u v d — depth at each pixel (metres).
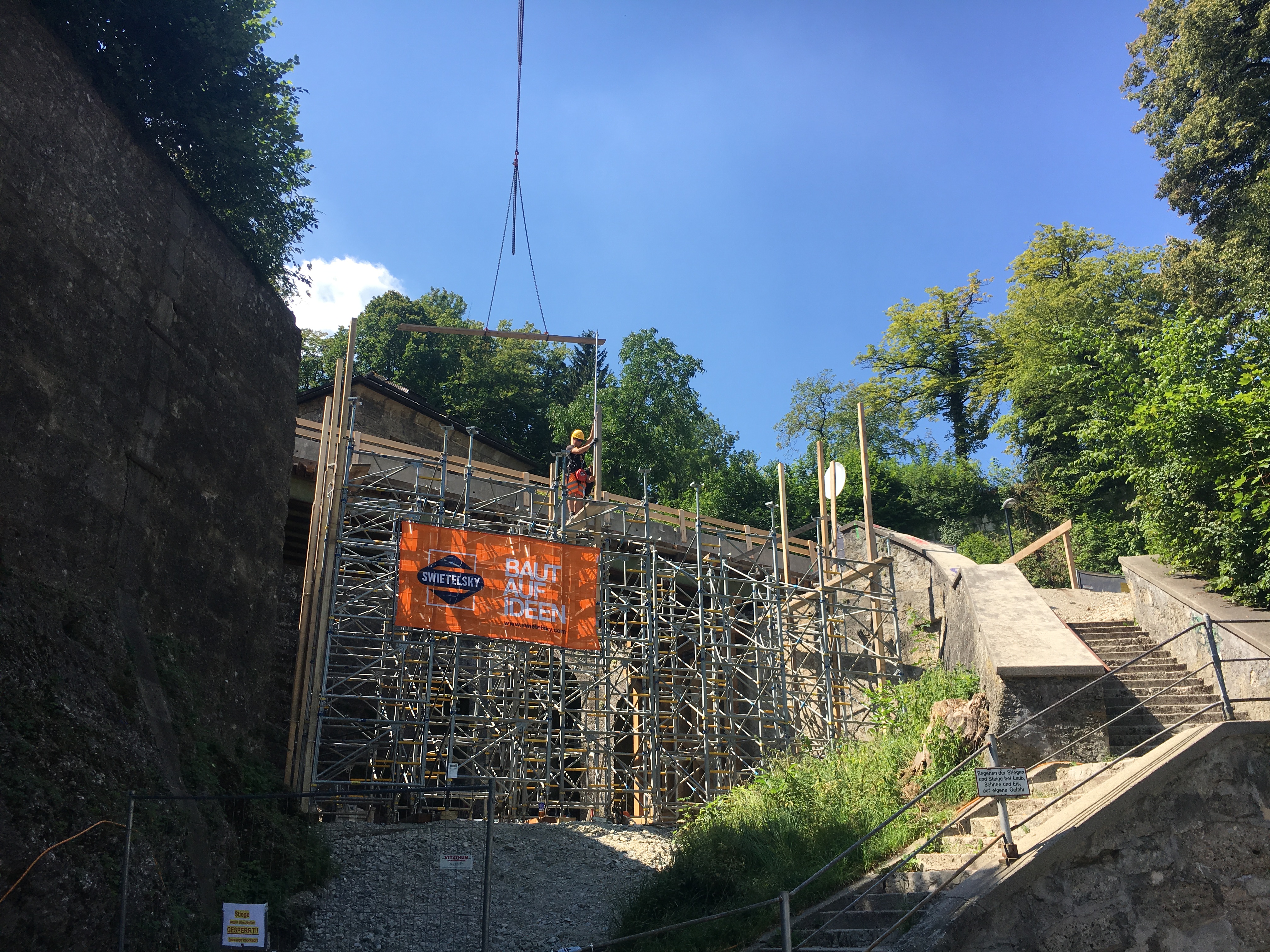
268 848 10.80
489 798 8.45
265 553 13.36
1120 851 8.48
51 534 9.42
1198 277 26.14
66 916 7.20
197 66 13.02
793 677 19.45
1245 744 9.00
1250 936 8.41
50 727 8.05
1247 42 25.83
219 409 12.65
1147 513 16.03
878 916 8.87
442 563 15.89
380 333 42.31
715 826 11.59
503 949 9.88
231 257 13.28
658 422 42.06
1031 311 40.12
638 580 21.22
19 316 9.39
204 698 11.41
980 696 12.64
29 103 9.88
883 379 49.22
